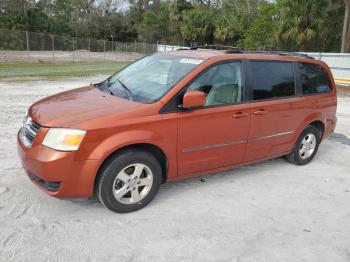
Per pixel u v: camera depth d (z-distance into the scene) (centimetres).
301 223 429
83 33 6406
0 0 5391
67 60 3319
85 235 373
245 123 498
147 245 365
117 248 356
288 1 2831
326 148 738
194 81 450
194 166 464
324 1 2811
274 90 540
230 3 5428
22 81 1532
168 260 345
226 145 486
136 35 6638
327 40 3019
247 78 504
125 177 410
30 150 387
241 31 4634
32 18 5369
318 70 627
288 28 2852
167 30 5806
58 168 373
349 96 1714
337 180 568
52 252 343
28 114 436
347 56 2162
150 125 411
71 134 373
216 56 482
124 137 393
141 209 432
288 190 517
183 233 390
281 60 559
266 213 446
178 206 446
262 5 3919
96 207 428
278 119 542
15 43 3562
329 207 475
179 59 498
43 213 409
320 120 623
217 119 465
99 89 499
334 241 396
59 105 430
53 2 7150
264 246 378
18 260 329
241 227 410
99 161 383
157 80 469
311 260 361
